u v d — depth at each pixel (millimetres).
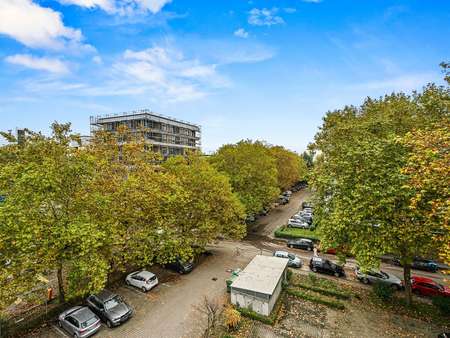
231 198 27328
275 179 40000
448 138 11031
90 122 66500
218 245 31984
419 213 14156
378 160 16016
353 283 21938
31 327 15828
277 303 18469
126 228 20000
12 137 20859
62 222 15312
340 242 18094
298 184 79750
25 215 14219
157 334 15492
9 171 15492
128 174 21984
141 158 24625
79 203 17078
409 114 20203
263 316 16781
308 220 39469
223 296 19625
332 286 20719
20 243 13195
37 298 15094
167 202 20750
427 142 11203
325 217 19688
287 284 21016
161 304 18672
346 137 21922
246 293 17547
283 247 31391
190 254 22984
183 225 24766
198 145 84875
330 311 17781
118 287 21125
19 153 19812
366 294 20016
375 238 15531
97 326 15383
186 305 18516
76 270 14867
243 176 35438
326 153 23984
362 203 15555
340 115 27094
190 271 24125
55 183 15555
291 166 54812
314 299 18969
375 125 20219
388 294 18609
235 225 27906
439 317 16844
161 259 21578
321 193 20141
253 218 41906
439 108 17938
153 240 20859
